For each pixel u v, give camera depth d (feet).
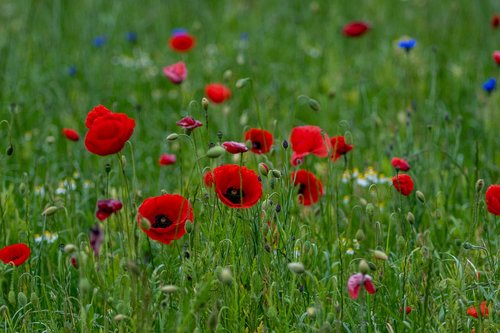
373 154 22.84
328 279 16.12
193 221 14.55
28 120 26.55
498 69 29.43
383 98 28.50
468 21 36.29
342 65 31.71
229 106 24.79
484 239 17.76
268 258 14.97
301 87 29.22
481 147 23.71
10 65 30.12
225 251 14.97
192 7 38.78
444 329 13.92
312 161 21.27
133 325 13.71
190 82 29.37
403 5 38.99
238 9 38.86
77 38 34.81
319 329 13.08
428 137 21.58
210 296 14.24
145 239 17.85
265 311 14.24
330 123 26.66
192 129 14.93
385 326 14.78
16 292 16.37
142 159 24.02
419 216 18.99
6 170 21.65
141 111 27.07
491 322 14.19
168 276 15.26
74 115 26.78
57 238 17.56
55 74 30.40
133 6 39.14
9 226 18.42
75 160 21.76
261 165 14.98
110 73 30.99
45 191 19.44
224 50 33.45
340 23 36.52
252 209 15.29
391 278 15.83
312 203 17.31
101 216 12.66
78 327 14.89
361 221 17.31
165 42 34.99
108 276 15.23
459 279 14.57
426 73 29.37
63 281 16.01
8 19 36.11
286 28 36.47
